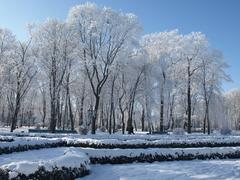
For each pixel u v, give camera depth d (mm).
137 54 41250
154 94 43344
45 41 38375
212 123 51094
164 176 11984
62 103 45656
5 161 13031
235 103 80188
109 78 41281
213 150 17531
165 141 20375
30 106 56531
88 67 37469
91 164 14898
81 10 36938
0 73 40906
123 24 36719
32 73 40719
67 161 11211
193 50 42656
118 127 59594
